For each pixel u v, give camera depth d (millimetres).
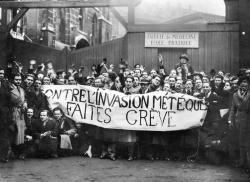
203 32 14766
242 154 8023
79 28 34500
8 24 16125
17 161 8688
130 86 9656
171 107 9125
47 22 27578
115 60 16750
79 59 17859
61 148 9328
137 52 15180
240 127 7992
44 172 7465
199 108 9008
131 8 15195
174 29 14891
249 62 14961
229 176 7266
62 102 9750
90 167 8055
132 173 7469
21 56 17406
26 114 9242
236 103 8305
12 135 8703
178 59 14984
